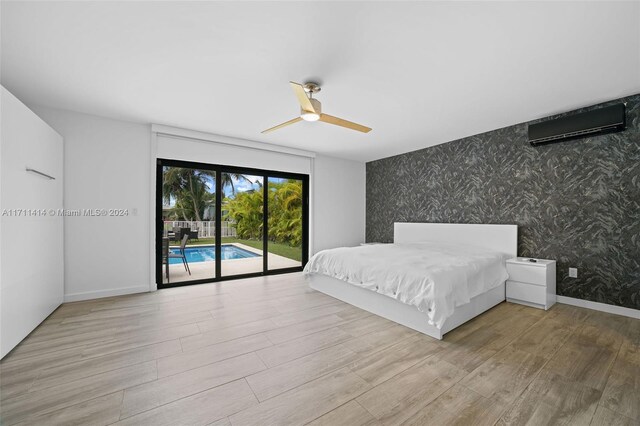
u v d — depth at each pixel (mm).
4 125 1963
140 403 1471
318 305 3139
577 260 3090
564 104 2979
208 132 3975
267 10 1614
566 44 1927
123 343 2168
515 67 2238
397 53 2051
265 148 4551
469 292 2574
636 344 2156
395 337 2305
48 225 2695
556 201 3254
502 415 1386
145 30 1806
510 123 3588
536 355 1994
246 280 4332
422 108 3100
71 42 1930
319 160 5387
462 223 4242
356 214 5984
